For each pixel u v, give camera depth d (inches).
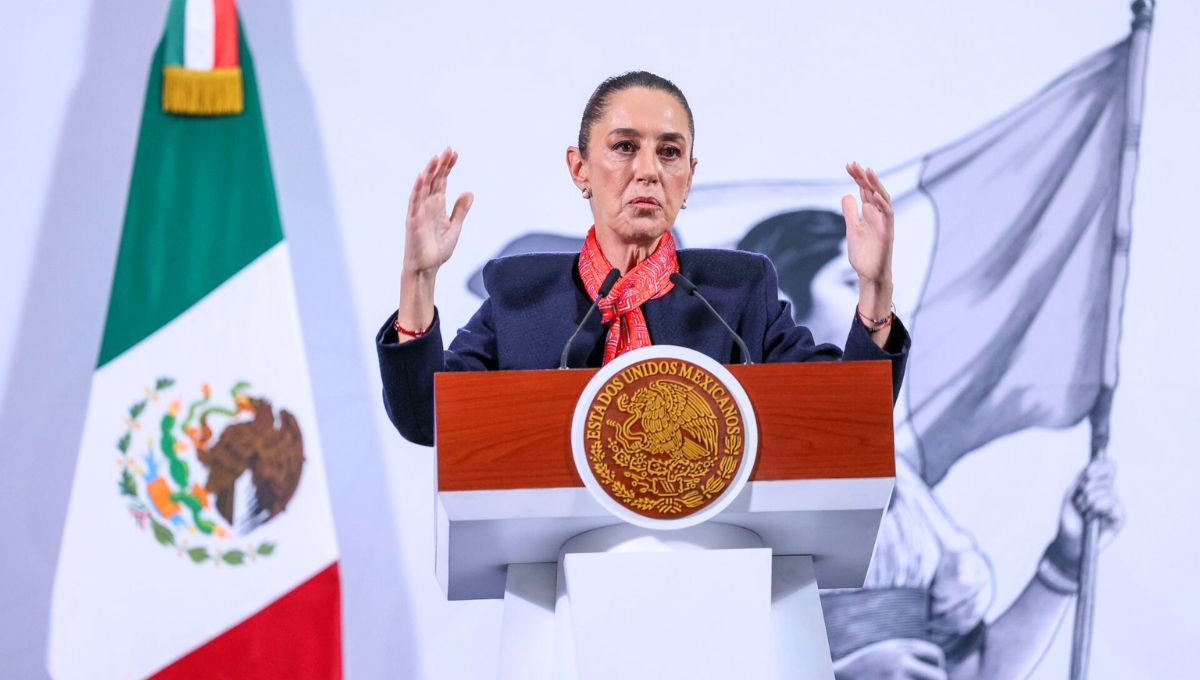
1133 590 478.9
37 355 468.4
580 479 283.6
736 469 283.1
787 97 512.4
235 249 423.5
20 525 456.4
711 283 407.2
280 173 494.3
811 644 300.4
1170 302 497.4
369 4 509.4
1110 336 494.9
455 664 470.9
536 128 506.3
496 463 283.7
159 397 409.7
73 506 400.8
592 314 394.9
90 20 494.6
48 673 414.0
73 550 398.0
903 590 479.2
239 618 398.6
